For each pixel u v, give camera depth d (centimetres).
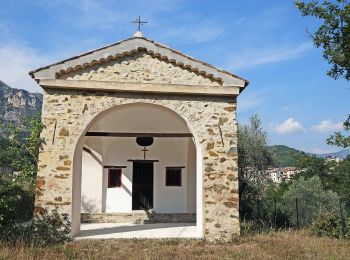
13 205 955
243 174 2038
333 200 1819
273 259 819
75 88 1008
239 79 1059
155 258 794
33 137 1020
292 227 1445
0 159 973
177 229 1218
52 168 977
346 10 1091
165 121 1441
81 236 1040
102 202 1525
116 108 1049
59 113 1001
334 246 987
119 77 1035
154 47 1054
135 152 1576
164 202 1562
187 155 1562
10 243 862
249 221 1530
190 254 845
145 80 1041
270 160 2119
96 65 1031
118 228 1249
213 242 987
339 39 1152
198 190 1076
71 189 974
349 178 1997
